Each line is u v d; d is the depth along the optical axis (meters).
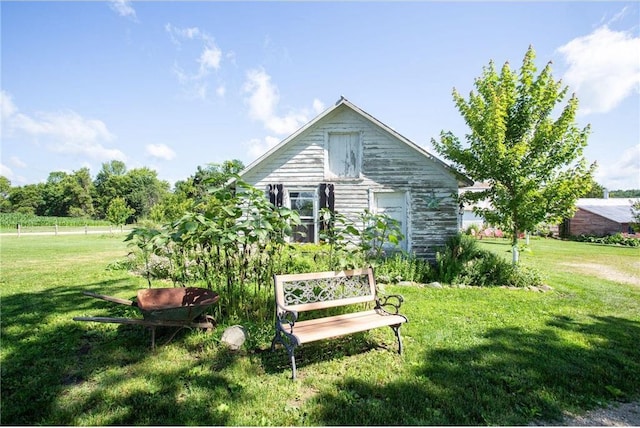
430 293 7.87
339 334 4.02
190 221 4.59
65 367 3.87
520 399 3.40
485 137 9.38
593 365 4.14
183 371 3.81
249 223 4.77
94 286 8.09
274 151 11.45
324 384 3.61
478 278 9.16
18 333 4.93
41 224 50.59
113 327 5.12
